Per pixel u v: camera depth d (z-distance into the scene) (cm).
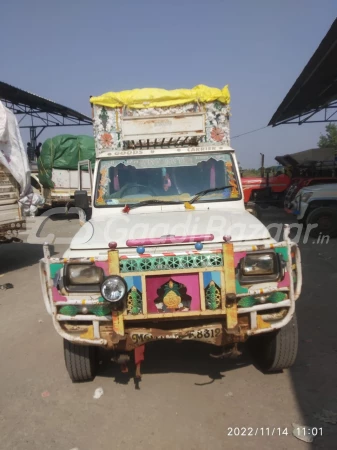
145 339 332
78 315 331
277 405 347
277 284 327
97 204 469
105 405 362
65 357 384
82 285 327
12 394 390
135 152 490
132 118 533
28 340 520
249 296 324
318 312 557
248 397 361
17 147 848
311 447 294
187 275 318
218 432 316
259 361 426
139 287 317
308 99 1762
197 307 319
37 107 2173
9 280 834
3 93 1805
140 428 327
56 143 1784
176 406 354
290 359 378
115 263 317
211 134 564
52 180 1808
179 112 562
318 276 739
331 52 1149
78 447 309
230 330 317
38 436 324
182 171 482
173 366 425
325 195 1125
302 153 1950
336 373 393
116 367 432
